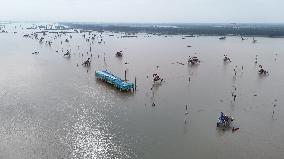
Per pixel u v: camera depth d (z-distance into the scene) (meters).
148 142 55.88
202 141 56.62
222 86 96.75
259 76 113.44
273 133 60.69
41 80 103.31
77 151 52.34
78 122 65.06
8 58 150.75
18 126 62.47
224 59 147.00
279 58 158.88
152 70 121.44
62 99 81.50
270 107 76.38
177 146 54.47
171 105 76.56
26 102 78.31
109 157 50.47
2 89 90.50
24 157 50.16
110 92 88.62
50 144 54.72
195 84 98.75
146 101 79.81
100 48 196.75
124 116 68.81
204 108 74.62
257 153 52.47
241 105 77.56
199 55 167.62
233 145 55.28
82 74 113.50
